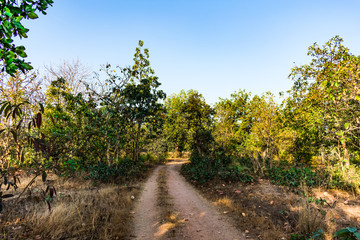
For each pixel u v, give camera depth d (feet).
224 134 64.64
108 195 24.45
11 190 22.04
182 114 74.64
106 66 40.70
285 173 31.01
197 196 28.19
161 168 71.31
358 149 34.04
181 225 17.37
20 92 36.47
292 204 20.40
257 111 41.24
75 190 25.58
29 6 6.84
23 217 14.93
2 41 6.43
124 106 42.19
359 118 22.34
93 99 39.52
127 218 18.56
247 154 50.03
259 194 24.89
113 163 41.55
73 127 32.65
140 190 31.24
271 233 14.97
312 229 14.55
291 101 45.73
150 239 14.80
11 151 11.62
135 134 61.41
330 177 26.21
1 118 18.33
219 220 18.49
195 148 65.57
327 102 28.27
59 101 46.21
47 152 10.11
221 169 38.99
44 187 24.77
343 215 16.98
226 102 95.76
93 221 15.16
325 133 34.24
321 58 43.80
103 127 35.14
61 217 15.05
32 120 7.69
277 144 42.24
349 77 14.48
